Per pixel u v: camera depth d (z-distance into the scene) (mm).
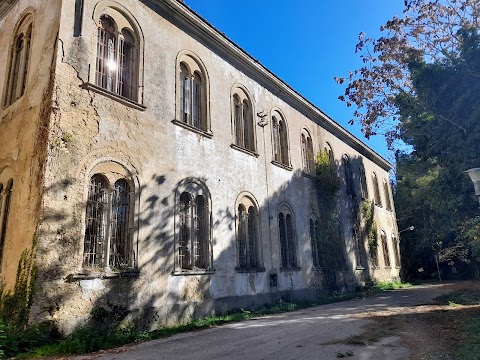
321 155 25766
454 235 40844
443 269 44969
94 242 10984
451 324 11438
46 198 9859
